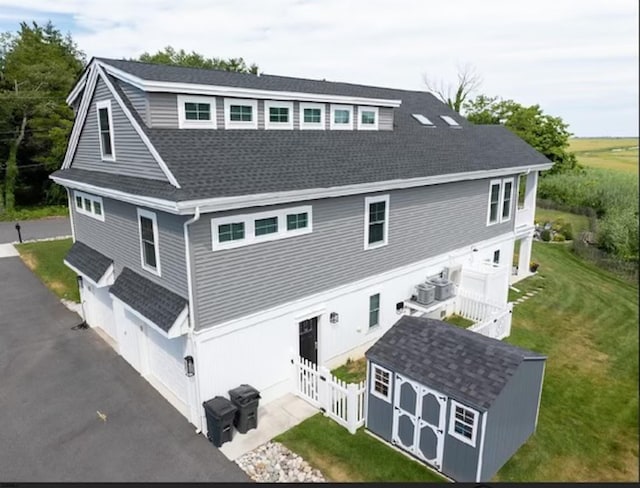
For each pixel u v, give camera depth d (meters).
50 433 9.14
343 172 11.34
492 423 7.41
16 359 12.25
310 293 10.90
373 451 8.61
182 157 9.28
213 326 9.01
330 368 11.98
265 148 11.20
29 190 40.81
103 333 13.93
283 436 9.04
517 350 8.25
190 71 12.27
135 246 10.74
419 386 8.07
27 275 19.86
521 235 20.09
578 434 9.26
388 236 12.80
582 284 19.50
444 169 14.16
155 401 10.25
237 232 9.14
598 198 33.00
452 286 14.35
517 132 40.09
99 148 12.05
